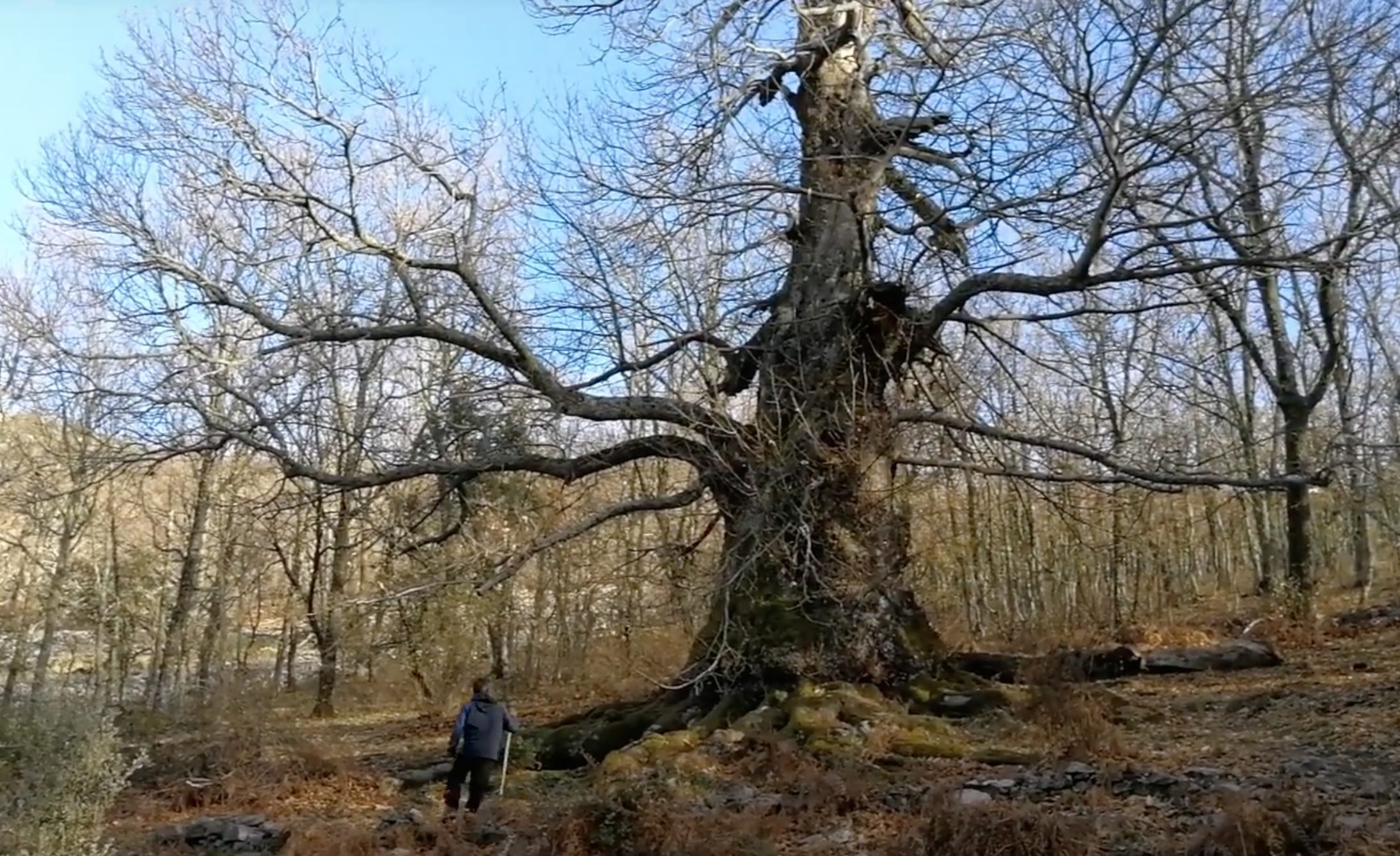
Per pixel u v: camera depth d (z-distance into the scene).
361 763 16.58
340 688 30.66
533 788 13.39
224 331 15.66
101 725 8.76
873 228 15.39
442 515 19.42
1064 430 19.08
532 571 29.48
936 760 12.26
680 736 13.86
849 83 15.84
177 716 23.20
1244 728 13.41
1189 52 14.29
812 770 11.84
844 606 14.78
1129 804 9.91
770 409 15.47
